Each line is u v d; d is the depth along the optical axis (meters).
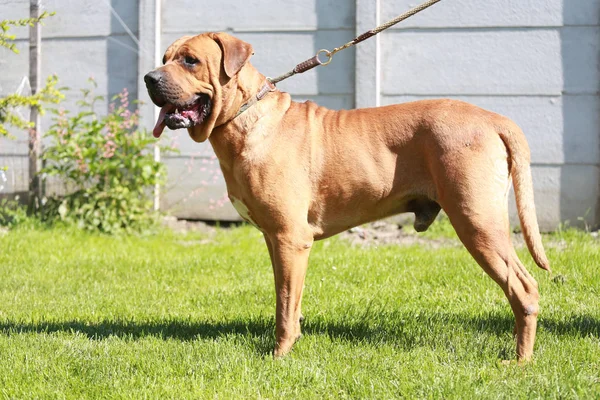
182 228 8.91
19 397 3.64
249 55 3.99
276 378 3.77
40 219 8.80
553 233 8.21
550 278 5.80
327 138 4.07
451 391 3.50
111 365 4.00
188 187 9.03
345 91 8.60
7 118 5.85
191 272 6.66
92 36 9.11
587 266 6.05
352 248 7.59
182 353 4.17
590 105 8.03
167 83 3.87
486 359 3.95
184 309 5.40
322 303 5.34
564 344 4.14
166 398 3.56
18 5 9.04
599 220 8.10
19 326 4.92
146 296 5.82
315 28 8.60
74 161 9.06
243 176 4.04
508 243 3.79
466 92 8.35
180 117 3.96
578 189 8.12
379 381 3.67
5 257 7.27
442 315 4.90
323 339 4.34
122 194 8.49
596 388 3.49
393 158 4.01
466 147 3.79
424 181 3.98
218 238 8.38
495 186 3.78
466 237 3.79
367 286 5.83
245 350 4.22
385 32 8.48
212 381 3.76
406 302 5.33
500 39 8.22
